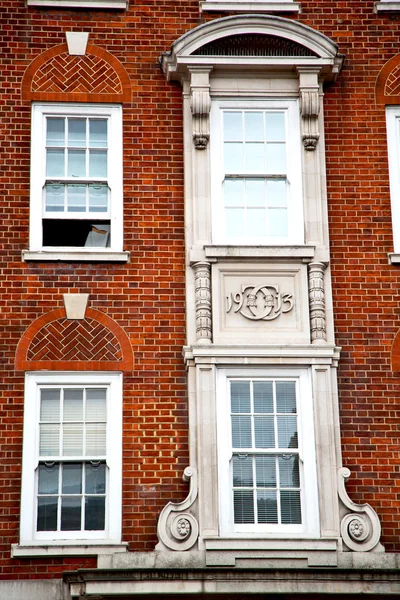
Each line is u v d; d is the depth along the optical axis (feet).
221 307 65.41
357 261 67.21
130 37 70.69
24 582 60.64
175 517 61.72
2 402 63.82
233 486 62.95
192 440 63.26
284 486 63.16
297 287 66.03
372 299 66.54
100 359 64.85
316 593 59.77
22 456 63.05
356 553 61.21
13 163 67.97
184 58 68.64
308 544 61.26
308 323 65.36
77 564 61.52
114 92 69.56
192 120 68.64
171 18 71.31
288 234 67.56
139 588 59.36
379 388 65.00
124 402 64.18
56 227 67.56
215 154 68.44
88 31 70.54
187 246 66.74
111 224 67.46
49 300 65.57
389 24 71.87
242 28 69.15
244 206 67.87
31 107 69.05
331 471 62.85
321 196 67.97
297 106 69.56
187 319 65.36
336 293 66.54
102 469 63.72
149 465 63.26
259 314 65.41
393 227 68.03
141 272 66.44
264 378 64.49
